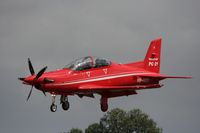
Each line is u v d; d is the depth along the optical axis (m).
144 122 186.12
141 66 128.50
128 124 185.75
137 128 186.62
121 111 187.75
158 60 129.75
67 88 119.00
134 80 124.62
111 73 122.44
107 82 121.94
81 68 120.06
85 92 120.69
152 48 129.62
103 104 123.25
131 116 187.50
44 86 117.88
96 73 121.06
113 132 186.88
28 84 117.81
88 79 120.31
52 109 119.19
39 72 117.25
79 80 119.62
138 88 121.44
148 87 122.25
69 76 119.06
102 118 188.38
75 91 119.75
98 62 121.44
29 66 118.25
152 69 129.25
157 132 187.50
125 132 186.62
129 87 121.12
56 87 118.44
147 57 129.25
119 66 123.75
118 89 121.00
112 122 187.00
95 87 120.19
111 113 187.25
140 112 188.12
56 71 119.25
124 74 123.69
